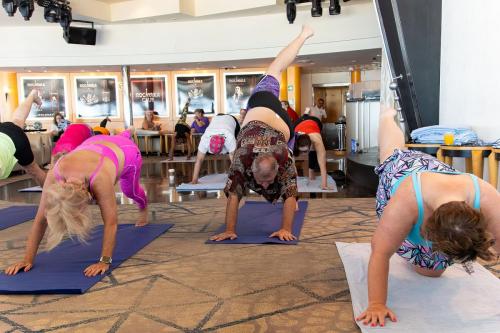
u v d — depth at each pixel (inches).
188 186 247.1
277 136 120.0
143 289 89.4
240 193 124.7
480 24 162.2
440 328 67.5
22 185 288.5
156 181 284.2
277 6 362.6
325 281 91.2
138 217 163.0
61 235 84.5
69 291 87.4
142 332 70.5
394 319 69.8
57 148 143.1
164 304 81.4
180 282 92.9
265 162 109.0
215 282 92.2
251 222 147.5
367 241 120.4
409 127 214.8
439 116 203.8
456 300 77.9
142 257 112.0
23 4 302.7
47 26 410.6
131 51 414.0
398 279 88.7
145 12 382.6
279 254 110.7
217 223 150.9
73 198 83.6
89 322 74.6
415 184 63.9
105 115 539.8
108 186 98.3
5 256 116.4
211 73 532.7
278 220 149.0
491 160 140.5
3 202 209.5
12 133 141.3
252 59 403.5
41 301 84.4
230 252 113.9
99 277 95.5
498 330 66.3
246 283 91.1
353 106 444.5
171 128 544.4
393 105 263.6
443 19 196.1
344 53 381.4
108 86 536.1
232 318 74.9
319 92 597.9
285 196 124.2
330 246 116.8
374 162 267.7
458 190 60.8
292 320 73.6
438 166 73.0
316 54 385.1
